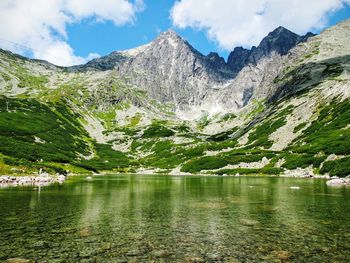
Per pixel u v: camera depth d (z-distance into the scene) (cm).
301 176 11725
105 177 13325
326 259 2241
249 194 6119
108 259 2252
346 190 6550
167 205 4719
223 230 3089
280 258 2267
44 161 14600
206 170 16850
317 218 3625
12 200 5078
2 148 12875
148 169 19650
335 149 12462
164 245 2592
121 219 3628
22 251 2403
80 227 3206
